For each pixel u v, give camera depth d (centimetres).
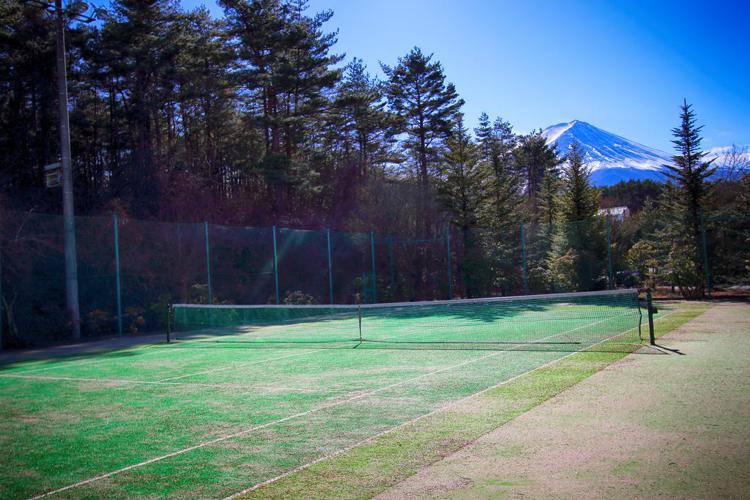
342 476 458
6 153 2962
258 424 637
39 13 2922
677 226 2358
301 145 4138
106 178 3225
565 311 1948
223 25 3697
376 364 1018
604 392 702
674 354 955
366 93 4434
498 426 580
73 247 1841
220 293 2212
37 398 852
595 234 2552
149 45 3136
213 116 3609
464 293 2709
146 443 584
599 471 441
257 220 3422
